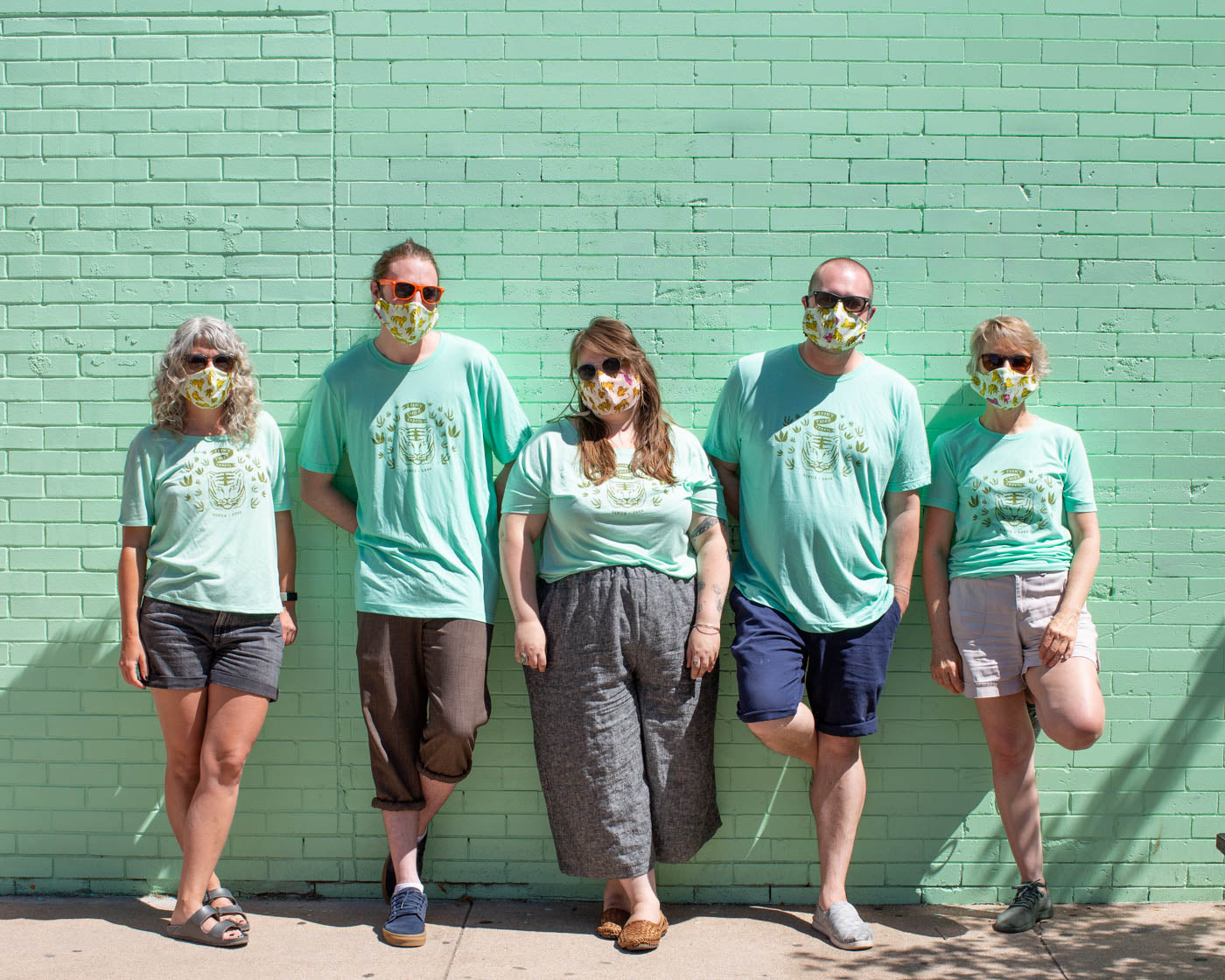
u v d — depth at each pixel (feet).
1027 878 11.53
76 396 12.25
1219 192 12.16
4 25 12.16
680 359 12.17
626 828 10.64
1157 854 12.17
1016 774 11.51
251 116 12.14
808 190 12.12
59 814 12.21
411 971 10.11
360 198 12.15
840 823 11.21
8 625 12.25
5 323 12.25
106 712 12.19
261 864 12.14
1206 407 12.23
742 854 12.09
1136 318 12.21
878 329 12.20
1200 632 12.21
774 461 11.19
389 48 12.09
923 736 12.14
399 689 11.12
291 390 12.19
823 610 11.08
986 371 11.32
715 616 10.82
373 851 12.11
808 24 12.05
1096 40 12.11
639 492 10.73
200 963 10.24
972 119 12.12
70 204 12.21
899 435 11.33
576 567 10.84
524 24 12.05
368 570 11.23
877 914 11.79
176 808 11.18
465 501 11.35
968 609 11.38
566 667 10.78
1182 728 12.20
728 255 12.14
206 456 10.92
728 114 12.08
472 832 12.07
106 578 12.25
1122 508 12.23
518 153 12.10
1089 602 12.24
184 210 12.19
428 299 10.94
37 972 10.02
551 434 11.05
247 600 10.89
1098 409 12.25
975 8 12.07
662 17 12.04
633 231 12.13
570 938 10.93
